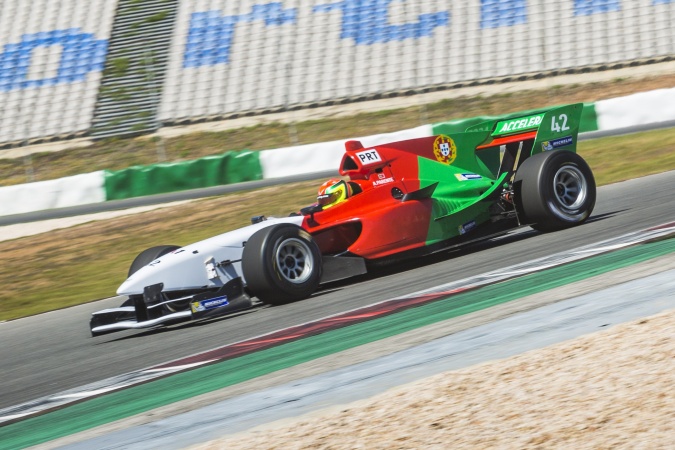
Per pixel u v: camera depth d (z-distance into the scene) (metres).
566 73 97.94
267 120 98.31
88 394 17.33
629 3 104.00
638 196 35.66
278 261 24.36
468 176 29.72
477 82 99.12
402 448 10.28
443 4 109.50
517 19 105.88
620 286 17.59
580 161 29.17
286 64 106.00
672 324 13.30
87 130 100.81
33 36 114.31
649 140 59.59
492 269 23.83
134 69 108.06
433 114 93.75
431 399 11.94
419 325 17.89
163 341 22.80
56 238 57.94
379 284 25.47
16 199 73.38
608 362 12.05
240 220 54.81
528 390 11.57
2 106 105.88
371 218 26.61
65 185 73.06
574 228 28.72
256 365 16.97
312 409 12.74
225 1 115.25
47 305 38.84
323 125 95.44
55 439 13.84
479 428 10.49
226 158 72.75
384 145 28.50
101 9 117.31
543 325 15.52
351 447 10.59
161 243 51.94
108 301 35.44
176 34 111.81
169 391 16.05
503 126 31.00
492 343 14.91
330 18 110.75
